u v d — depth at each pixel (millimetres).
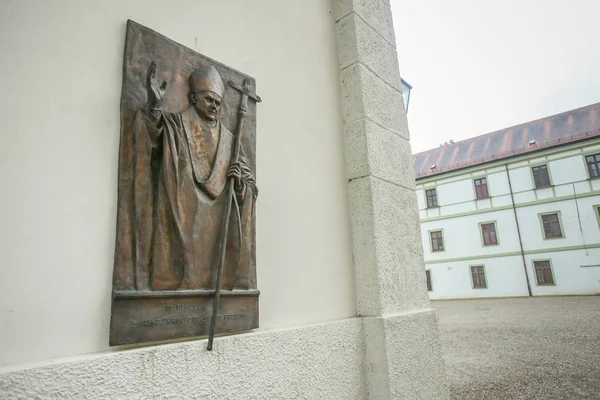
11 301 893
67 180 1034
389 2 2812
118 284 1052
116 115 1166
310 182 1908
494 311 13164
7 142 945
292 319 1633
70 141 1056
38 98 1014
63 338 957
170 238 1176
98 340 1013
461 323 10609
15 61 987
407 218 2324
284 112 1847
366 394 1842
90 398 920
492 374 5102
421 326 2119
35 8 1043
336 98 2254
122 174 1117
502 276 19359
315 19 2230
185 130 1265
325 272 1864
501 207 19719
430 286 21781
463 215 20953
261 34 1799
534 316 11031
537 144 19609
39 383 850
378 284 1951
